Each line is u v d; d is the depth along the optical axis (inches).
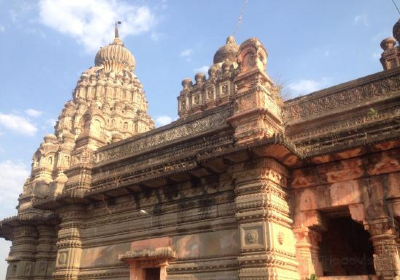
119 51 1626.5
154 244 522.6
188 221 502.6
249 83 488.4
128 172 601.9
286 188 459.5
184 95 1165.1
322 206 434.6
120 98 1473.9
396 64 814.5
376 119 438.0
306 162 447.5
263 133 446.0
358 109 450.9
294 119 494.9
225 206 474.9
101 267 573.6
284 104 510.6
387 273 375.6
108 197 596.1
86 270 591.5
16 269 753.6
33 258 758.5
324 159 435.5
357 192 416.5
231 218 461.7
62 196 610.2
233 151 419.8
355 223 560.1
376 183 407.5
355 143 400.2
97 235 601.3
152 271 518.3
